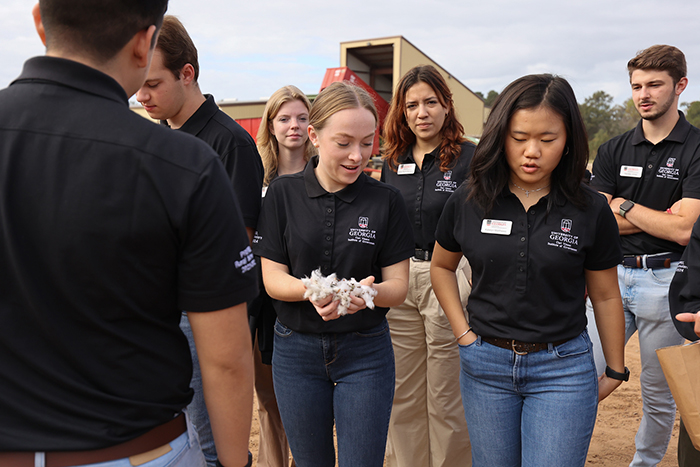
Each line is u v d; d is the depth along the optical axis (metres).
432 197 2.90
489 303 1.95
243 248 1.14
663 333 2.84
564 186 1.84
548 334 1.83
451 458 2.88
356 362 1.98
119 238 0.98
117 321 1.04
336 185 2.03
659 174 2.99
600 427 3.75
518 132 1.76
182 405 1.16
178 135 1.08
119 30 1.04
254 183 2.33
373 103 1.95
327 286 1.67
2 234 0.95
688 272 1.99
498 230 1.89
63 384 0.99
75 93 1.02
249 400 1.24
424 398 2.98
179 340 1.16
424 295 2.83
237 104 18.80
